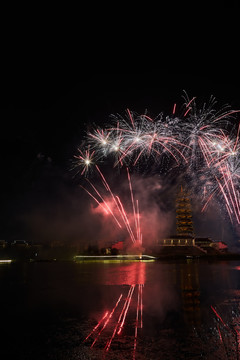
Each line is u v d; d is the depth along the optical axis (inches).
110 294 622.2
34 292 656.4
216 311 458.9
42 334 359.6
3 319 427.5
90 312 463.5
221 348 306.0
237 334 347.9
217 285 730.2
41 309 487.8
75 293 639.1
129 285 750.5
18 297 596.4
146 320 411.8
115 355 291.9
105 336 347.9
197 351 298.4
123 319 418.9
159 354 291.9
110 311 467.8
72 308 492.4
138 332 359.6
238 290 652.1
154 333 354.6
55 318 430.3
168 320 410.3
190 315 435.8
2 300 565.9
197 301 536.1
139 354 293.3
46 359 286.8
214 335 345.1
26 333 363.9
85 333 359.9
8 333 364.8
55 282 823.1
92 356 291.4
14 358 290.5
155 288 695.1
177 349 304.0
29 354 299.6
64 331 369.4
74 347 315.6
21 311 475.2
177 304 512.7
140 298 571.8
